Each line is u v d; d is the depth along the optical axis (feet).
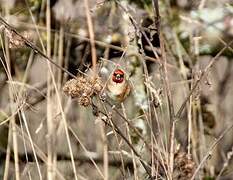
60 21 22.08
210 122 22.65
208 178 21.79
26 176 21.54
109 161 21.62
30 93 21.84
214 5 22.59
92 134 22.07
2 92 22.15
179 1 22.56
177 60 22.06
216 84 23.09
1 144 22.27
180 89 21.53
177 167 19.94
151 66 21.39
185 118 21.42
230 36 22.48
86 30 21.98
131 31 19.88
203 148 21.12
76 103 22.12
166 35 22.26
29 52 22.16
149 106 19.72
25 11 22.07
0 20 19.65
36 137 21.77
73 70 21.90
